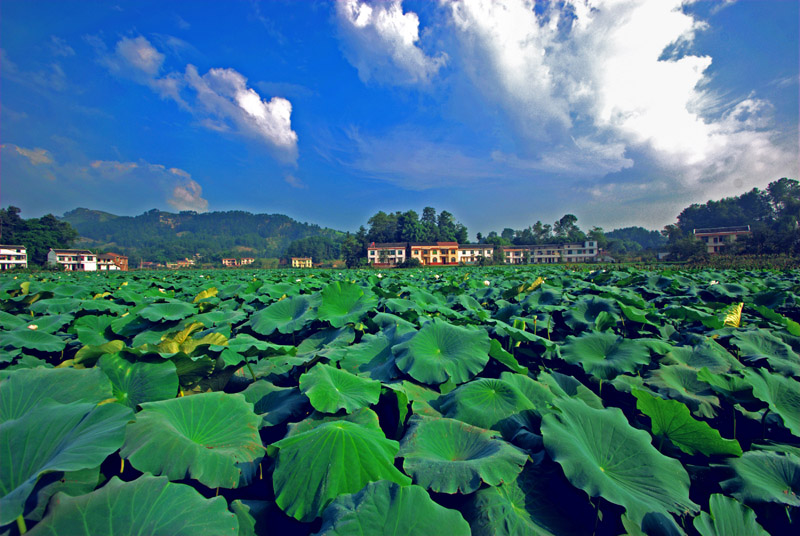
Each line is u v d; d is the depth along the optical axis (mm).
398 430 3725
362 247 121188
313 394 3482
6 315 7387
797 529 2754
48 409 2625
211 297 11352
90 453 2137
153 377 3709
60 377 3201
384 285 16562
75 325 6934
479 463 2781
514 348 6031
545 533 2398
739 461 3250
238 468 2699
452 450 3209
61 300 9234
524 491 2752
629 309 7004
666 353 5449
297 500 2428
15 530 1809
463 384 4320
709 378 4348
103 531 1896
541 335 7469
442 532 2100
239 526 2258
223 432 3082
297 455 2672
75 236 119750
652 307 9445
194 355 4285
